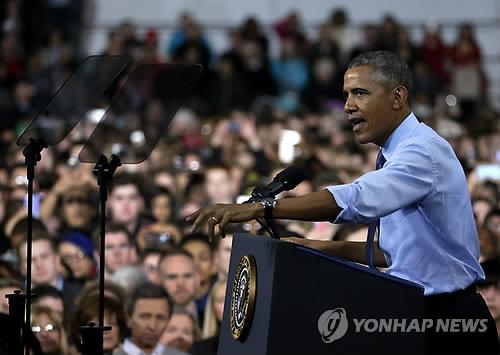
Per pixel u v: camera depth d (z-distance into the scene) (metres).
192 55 40.84
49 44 42.25
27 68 39.53
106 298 14.65
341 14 43.28
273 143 30.25
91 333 10.48
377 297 9.15
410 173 9.51
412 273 9.80
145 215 22.56
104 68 11.00
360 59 9.88
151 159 28.66
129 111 17.33
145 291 15.02
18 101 38.03
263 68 41.31
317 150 30.52
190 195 25.25
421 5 47.88
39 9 45.16
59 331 14.52
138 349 14.98
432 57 42.69
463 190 9.77
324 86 41.09
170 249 17.31
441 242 9.77
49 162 26.30
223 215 9.12
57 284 17.53
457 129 35.84
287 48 41.81
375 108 9.79
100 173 10.59
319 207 9.25
